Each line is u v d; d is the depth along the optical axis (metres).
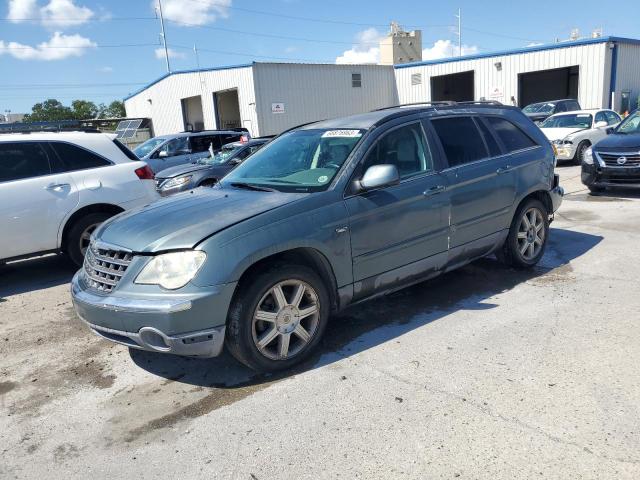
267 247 3.59
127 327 3.48
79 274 4.17
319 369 3.84
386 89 31.86
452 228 4.78
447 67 29.72
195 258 3.42
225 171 10.62
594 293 4.95
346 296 4.13
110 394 3.77
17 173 6.45
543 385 3.40
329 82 28.88
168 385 3.83
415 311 4.81
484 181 5.03
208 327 3.44
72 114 75.00
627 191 10.13
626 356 3.71
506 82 27.45
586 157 9.88
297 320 3.84
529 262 5.71
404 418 3.15
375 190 4.22
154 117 34.91
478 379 3.53
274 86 26.78
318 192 4.02
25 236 6.42
